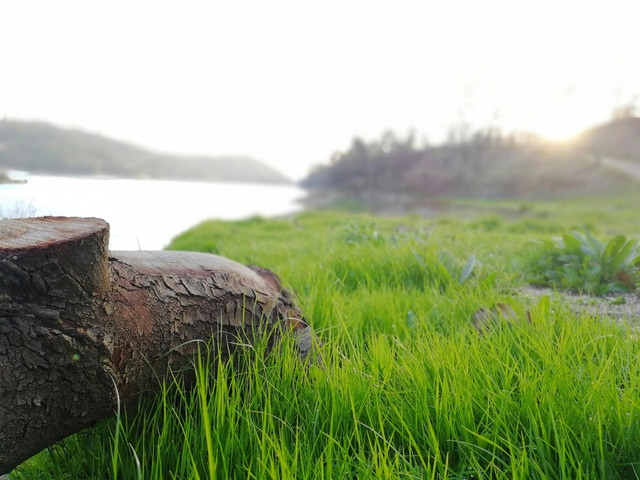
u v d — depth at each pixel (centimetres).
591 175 5784
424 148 9531
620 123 8788
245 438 134
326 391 158
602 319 254
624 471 126
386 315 268
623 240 405
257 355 165
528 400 144
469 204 5012
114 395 129
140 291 139
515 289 348
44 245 106
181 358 149
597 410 134
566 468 125
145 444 144
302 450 132
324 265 397
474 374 164
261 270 221
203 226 1045
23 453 114
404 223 1677
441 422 144
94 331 118
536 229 1245
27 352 106
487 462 134
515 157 7444
